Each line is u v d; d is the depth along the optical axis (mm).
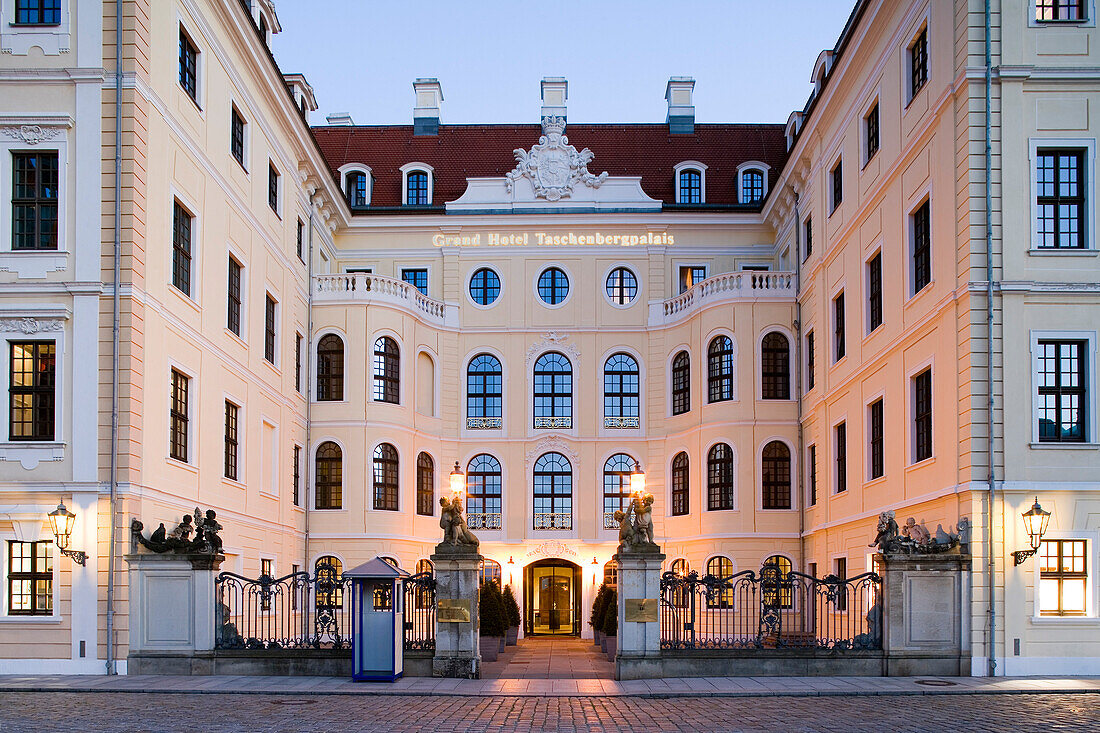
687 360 38469
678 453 38312
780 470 35500
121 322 20953
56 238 21375
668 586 21016
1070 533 20453
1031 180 21328
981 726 14164
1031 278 21125
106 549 20422
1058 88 21500
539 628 39219
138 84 21547
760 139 43969
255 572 28797
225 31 26891
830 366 31406
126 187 21250
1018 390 20828
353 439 35531
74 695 17656
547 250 40406
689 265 40375
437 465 38906
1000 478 20578
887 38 26156
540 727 14383
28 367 21203
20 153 21531
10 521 20625
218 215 26312
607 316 40031
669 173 42781
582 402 39594
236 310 28203
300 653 20078
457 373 39844
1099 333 20984
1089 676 19953
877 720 14820
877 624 20453
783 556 34938
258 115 29969
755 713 15688
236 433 27859
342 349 36125
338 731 13852
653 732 13914
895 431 25047
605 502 39156
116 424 20656
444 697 17750
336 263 40625
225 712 15609
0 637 20406
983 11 21500
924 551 20297
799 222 36000
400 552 35844
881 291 26688
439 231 40594
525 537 39000
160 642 20266
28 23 21688
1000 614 20188
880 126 26594
